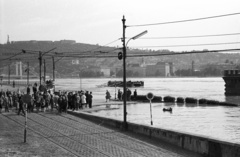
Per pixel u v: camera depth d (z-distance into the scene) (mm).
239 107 64188
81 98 52250
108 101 70375
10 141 22969
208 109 60938
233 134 35312
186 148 20062
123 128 27812
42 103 42469
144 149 20109
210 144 18016
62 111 41594
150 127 24250
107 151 19562
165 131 22391
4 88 102188
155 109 59312
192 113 54062
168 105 67688
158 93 118125
